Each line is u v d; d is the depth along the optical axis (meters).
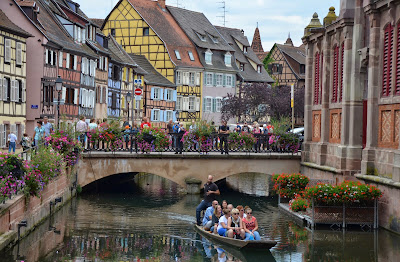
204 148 34.62
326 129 32.03
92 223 24.50
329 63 32.12
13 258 18.20
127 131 35.06
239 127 40.66
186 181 33.94
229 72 84.31
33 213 22.36
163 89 73.25
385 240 21.73
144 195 33.75
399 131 23.27
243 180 45.91
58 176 27.06
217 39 85.19
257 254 19.78
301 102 74.69
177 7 83.06
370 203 23.78
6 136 38.38
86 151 33.16
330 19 32.06
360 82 28.25
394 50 24.03
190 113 78.44
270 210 29.09
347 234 22.72
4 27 37.00
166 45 75.12
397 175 22.58
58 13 49.69
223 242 20.89
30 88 42.62
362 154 26.75
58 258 18.62
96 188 36.28
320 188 23.66
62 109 47.03
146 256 19.33
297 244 21.20
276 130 35.75
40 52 42.69
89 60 52.78
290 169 35.25
